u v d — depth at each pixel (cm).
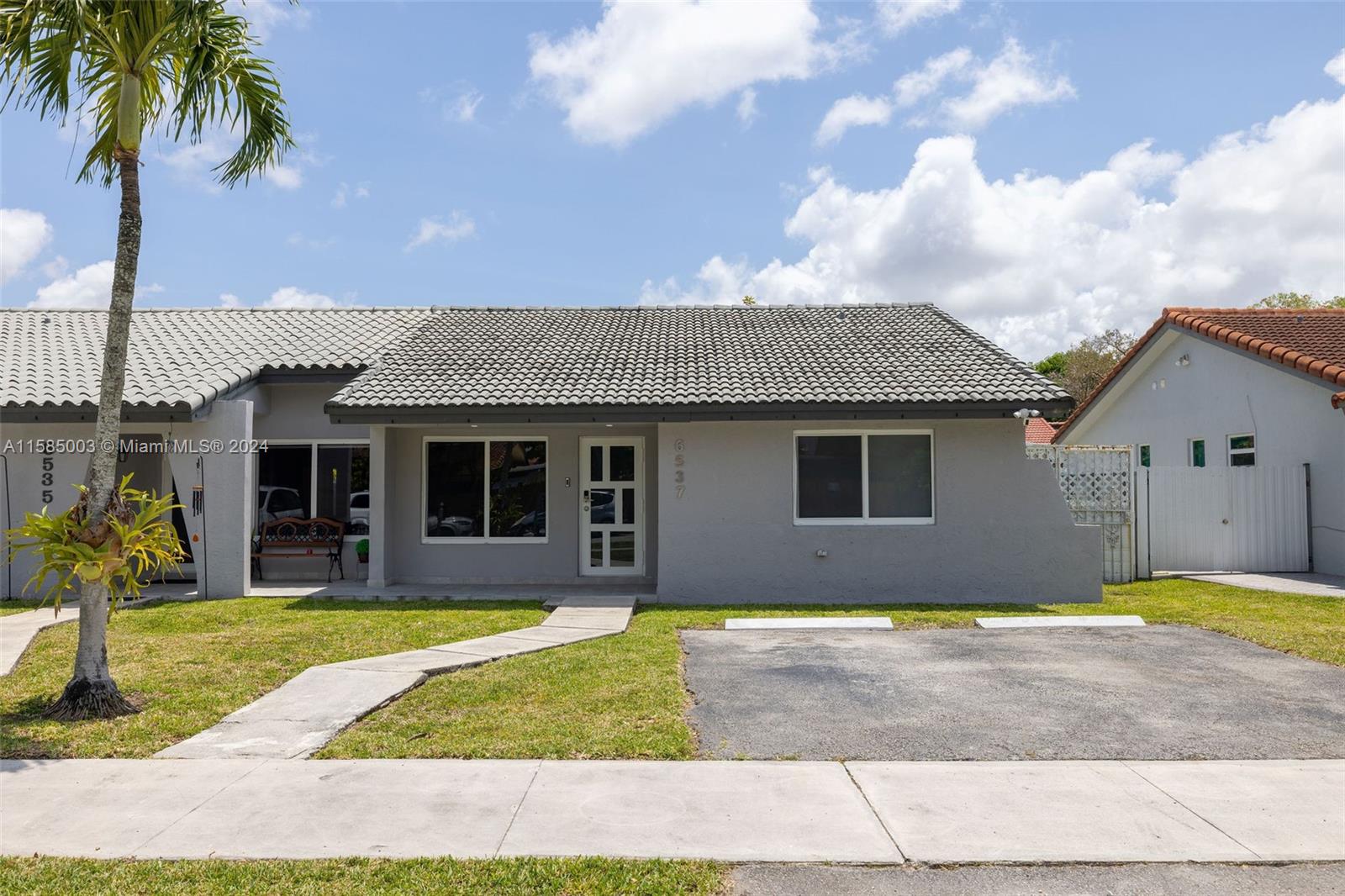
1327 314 2123
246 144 909
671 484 1438
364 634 1081
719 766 604
